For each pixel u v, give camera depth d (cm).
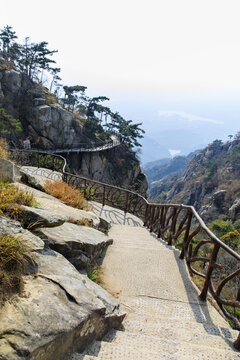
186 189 9212
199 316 331
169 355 220
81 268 375
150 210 849
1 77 3481
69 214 513
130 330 282
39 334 175
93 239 434
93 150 4053
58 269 268
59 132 3816
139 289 384
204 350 240
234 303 282
